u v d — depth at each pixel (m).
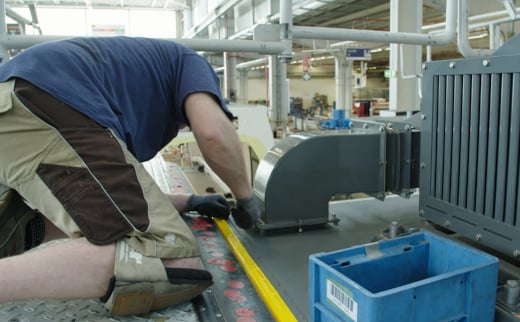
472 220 1.01
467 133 1.01
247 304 0.91
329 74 19.59
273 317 0.86
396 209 1.59
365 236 1.31
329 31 2.01
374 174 1.39
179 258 0.85
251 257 1.15
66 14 11.16
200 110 0.99
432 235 0.86
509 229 0.91
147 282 0.79
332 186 1.36
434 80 1.10
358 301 0.62
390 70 3.93
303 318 0.86
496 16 3.23
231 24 6.66
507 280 0.85
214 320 0.85
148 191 0.86
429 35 2.16
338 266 0.75
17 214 1.03
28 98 0.78
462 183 1.04
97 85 0.88
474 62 0.97
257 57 7.97
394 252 0.82
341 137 1.34
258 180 1.39
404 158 1.37
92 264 0.76
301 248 1.22
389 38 2.11
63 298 0.77
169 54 1.08
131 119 0.98
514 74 0.87
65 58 0.85
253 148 3.40
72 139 0.79
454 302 0.68
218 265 1.10
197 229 1.35
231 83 7.64
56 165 0.79
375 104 12.08
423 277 0.86
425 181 1.17
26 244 1.10
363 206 1.64
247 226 1.24
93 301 0.91
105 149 0.81
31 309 0.87
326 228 1.38
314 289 0.73
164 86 1.06
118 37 1.06
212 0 6.30
